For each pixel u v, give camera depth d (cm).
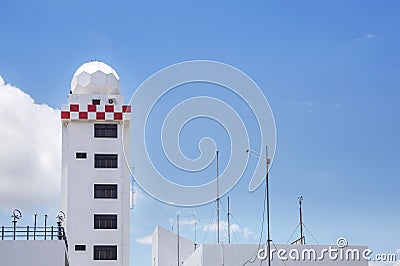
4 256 5009
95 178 8362
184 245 9275
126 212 8338
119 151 8444
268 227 5941
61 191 8419
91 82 8619
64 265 5047
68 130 8438
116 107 8450
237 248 6675
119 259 8219
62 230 5425
